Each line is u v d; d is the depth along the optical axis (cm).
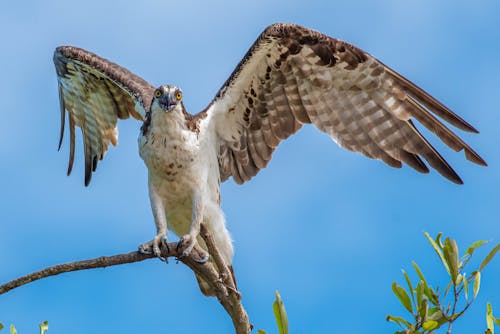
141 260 989
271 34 1277
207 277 1095
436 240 891
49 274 954
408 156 1325
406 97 1299
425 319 859
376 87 1315
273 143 1384
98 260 973
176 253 1111
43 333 955
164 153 1202
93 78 1498
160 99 1200
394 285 884
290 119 1373
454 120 1257
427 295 871
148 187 1236
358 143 1349
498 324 835
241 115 1355
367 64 1300
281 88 1349
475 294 871
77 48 1482
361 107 1336
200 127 1262
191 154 1215
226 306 1080
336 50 1295
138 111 1372
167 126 1198
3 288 938
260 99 1353
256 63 1315
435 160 1306
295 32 1280
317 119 1363
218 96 1325
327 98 1351
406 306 877
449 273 873
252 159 1386
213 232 1245
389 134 1330
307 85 1345
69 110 1548
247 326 1083
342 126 1355
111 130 1543
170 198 1233
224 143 1366
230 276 1090
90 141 1561
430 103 1274
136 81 1426
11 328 940
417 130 1311
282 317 859
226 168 1380
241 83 1330
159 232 1167
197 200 1218
